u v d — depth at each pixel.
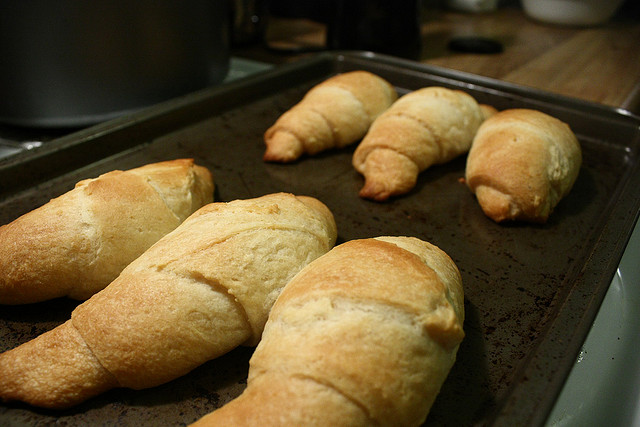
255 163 0.33
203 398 0.21
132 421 0.21
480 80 0.38
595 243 0.25
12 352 0.21
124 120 0.33
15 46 0.31
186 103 0.35
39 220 0.24
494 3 0.60
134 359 0.21
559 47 0.49
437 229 0.29
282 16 0.60
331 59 0.42
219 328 0.22
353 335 0.19
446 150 0.33
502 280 0.26
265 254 0.22
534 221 0.29
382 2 0.43
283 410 0.18
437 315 0.19
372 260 0.20
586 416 0.20
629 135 0.34
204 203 0.28
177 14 0.35
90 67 0.33
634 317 0.22
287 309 0.20
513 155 0.29
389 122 0.33
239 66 0.46
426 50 0.48
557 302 0.25
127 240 0.25
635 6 0.58
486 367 0.22
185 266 0.21
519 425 0.18
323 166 0.34
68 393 0.21
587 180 0.32
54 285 0.24
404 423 0.19
